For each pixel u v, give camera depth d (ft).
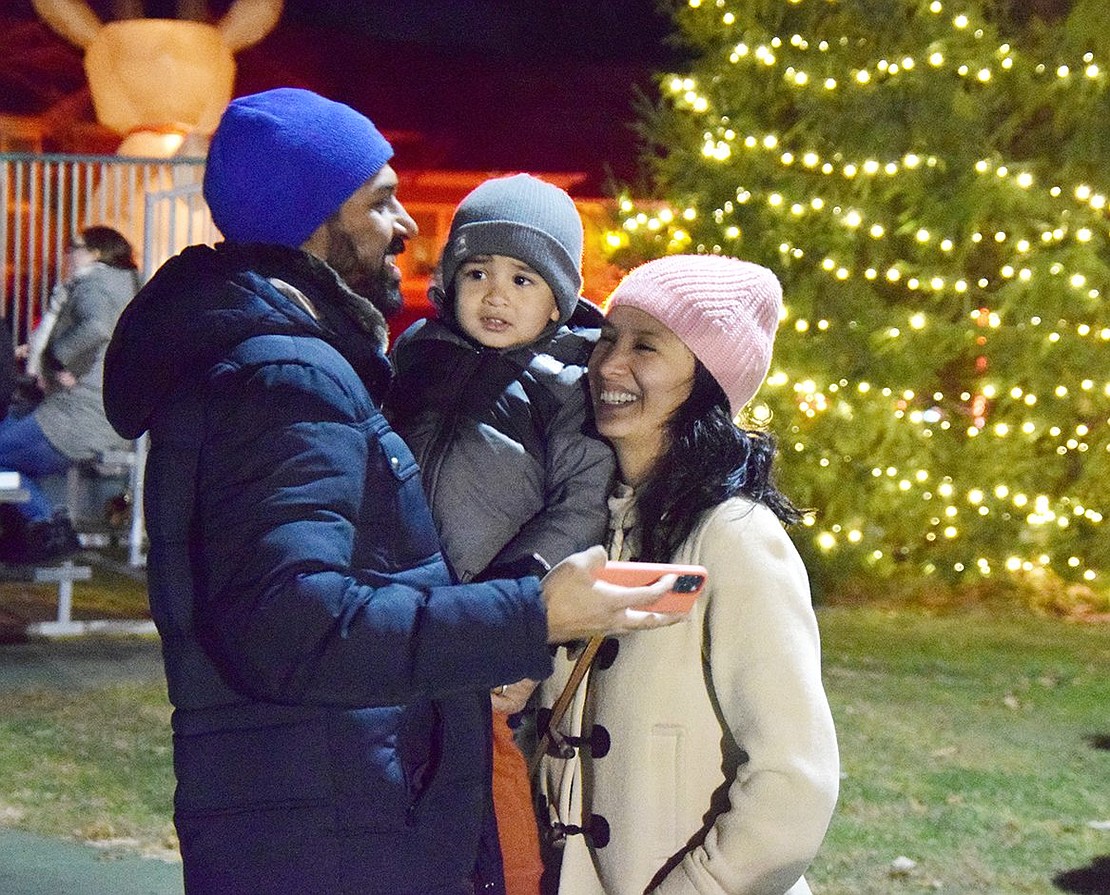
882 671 31.99
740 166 40.65
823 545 38.99
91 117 80.07
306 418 8.18
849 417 39.22
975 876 20.36
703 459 9.66
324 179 8.84
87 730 25.80
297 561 7.90
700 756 9.52
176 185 40.86
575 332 11.34
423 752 8.91
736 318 9.72
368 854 8.36
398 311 9.49
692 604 8.96
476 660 8.14
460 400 10.75
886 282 41.88
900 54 40.27
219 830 8.34
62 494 40.68
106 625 33.81
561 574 8.42
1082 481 40.27
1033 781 24.53
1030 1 42.11
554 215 11.09
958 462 40.40
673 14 42.98
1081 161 40.42
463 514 10.54
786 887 9.23
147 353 8.60
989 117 41.09
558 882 9.88
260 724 8.33
